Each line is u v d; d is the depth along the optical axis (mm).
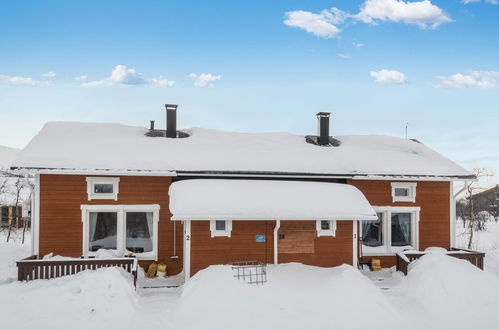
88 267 13328
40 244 14727
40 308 10867
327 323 10469
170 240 15586
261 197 14500
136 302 11633
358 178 16797
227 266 13508
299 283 12531
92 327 10102
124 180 15414
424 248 17250
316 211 14148
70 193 15000
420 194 17438
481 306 11664
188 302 11312
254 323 10344
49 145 15930
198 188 14531
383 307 11367
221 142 18797
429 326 10562
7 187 35906
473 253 15422
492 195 47781
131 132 19094
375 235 17031
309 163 17250
